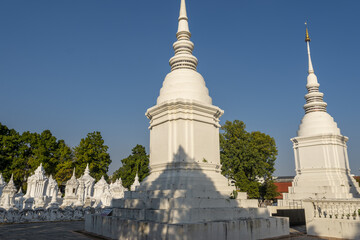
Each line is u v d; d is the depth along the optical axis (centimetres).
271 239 1501
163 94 1883
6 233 1752
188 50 2020
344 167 2816
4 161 6531
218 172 1788
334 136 2786
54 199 3597
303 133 2969
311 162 2841
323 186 2647
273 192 4403
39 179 4797
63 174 7006
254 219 1501
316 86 3127
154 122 1869
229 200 1550
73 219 2809
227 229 1336
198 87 1847
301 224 2473
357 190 2794
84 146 7362
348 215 1614
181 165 1611
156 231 1238
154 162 1806
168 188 1557
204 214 1355
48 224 2330
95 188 5338
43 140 7250
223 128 4519
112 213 1738
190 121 1717
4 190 3678
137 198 1659
